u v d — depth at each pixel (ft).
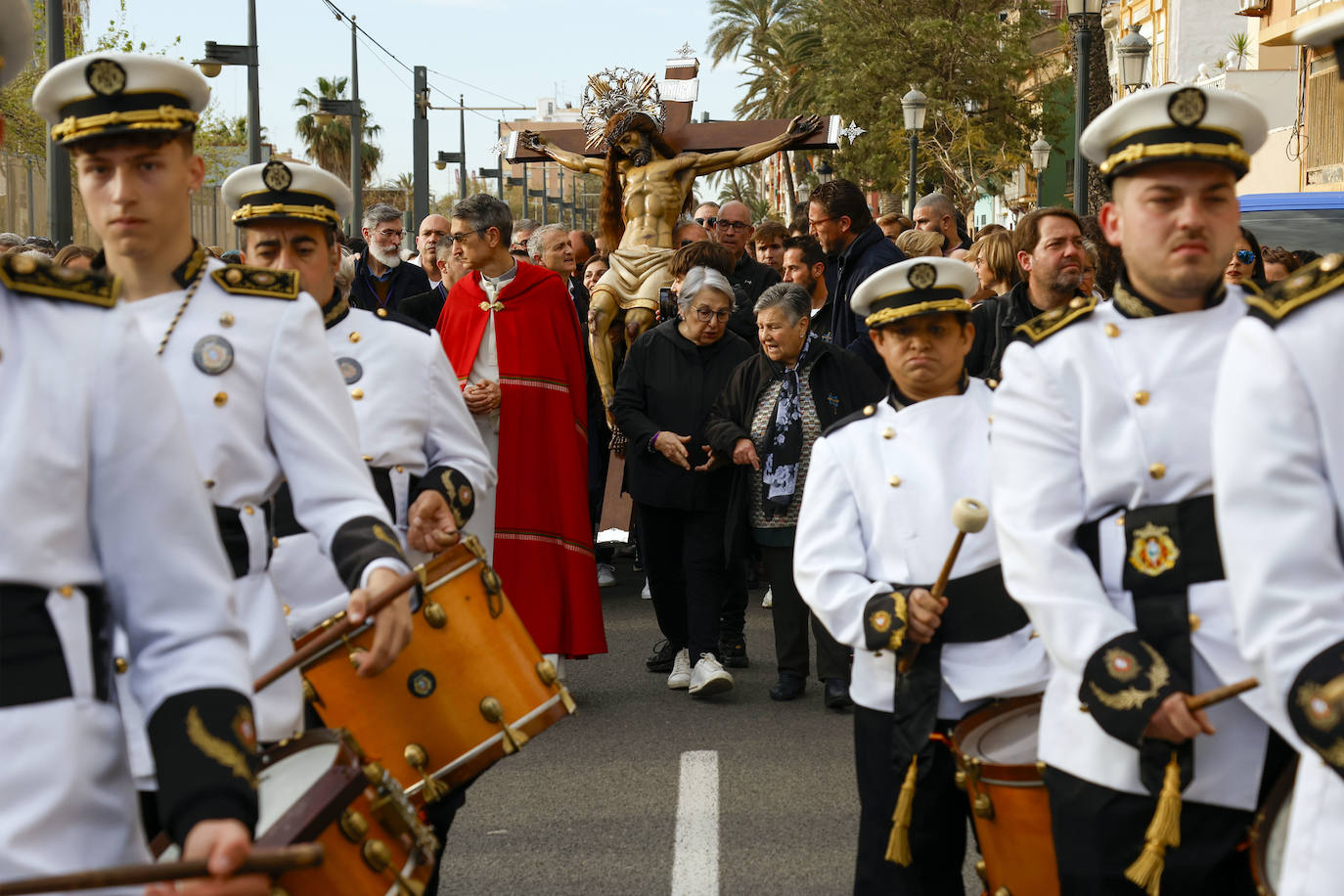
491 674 11.32
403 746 11.02
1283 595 7.10
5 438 6.29
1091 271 19.58
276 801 8.57
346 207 13.96
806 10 179.01
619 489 31.07
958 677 11.48
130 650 6.74
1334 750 6.88
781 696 22.76
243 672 6.69
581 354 23.70
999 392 9.70
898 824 11.35
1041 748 9.61
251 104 60.18
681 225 35.53
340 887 8.43
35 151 88.17
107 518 6.61
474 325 23.00
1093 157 9.62
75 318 6.59
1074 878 9.31
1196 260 9.02
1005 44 147.54
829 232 26.53
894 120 142.72
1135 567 9.06
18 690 6.17
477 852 16.24
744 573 25.02
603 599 31.30
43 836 6.12
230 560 9.99
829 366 22.24
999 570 11.69
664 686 23.86
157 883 6.10
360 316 14.17
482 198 23.13
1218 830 8.80
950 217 32.89
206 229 86.02
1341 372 7.13
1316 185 73.51
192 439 9.89
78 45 69.97
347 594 12.09
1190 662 8.82
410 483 13.91
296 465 10.10
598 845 16.37
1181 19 113.91
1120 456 9.17
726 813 17.37
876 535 12.23
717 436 22.35
